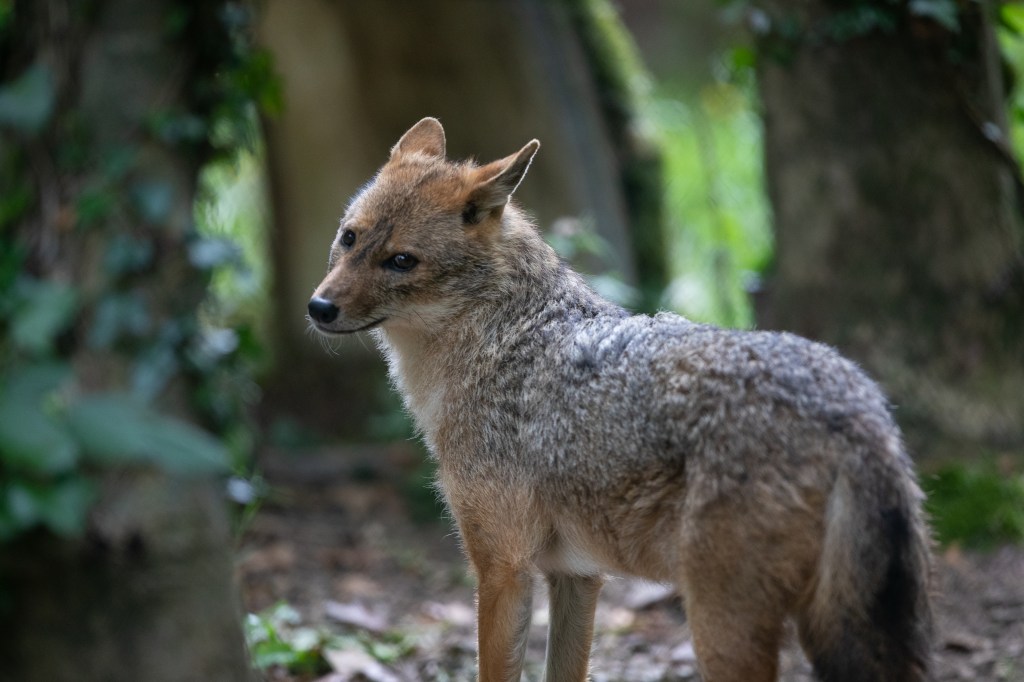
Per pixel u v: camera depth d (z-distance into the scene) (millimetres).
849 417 6918
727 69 15844
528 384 8312
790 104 13547
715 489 6965
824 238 13484
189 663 6363
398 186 9070
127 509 6211
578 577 8781
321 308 8695
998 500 12383
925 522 7441
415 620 12086
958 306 13117
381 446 18031
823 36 13109
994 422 13016
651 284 19531
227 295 20203
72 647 6168
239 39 7543
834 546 6766
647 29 33188
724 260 19234
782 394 6973
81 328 6316
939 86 12977
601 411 7746
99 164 6527
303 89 18812
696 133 24391
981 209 13094
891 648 6766
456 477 8602
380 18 18219
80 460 6016
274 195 19625
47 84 6352
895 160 13125
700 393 7203
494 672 8422
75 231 6422
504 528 8352
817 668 6938
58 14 6656
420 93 18594
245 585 12859
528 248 8984
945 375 13133
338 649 10609
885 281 13266
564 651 8859
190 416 6785
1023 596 11172
